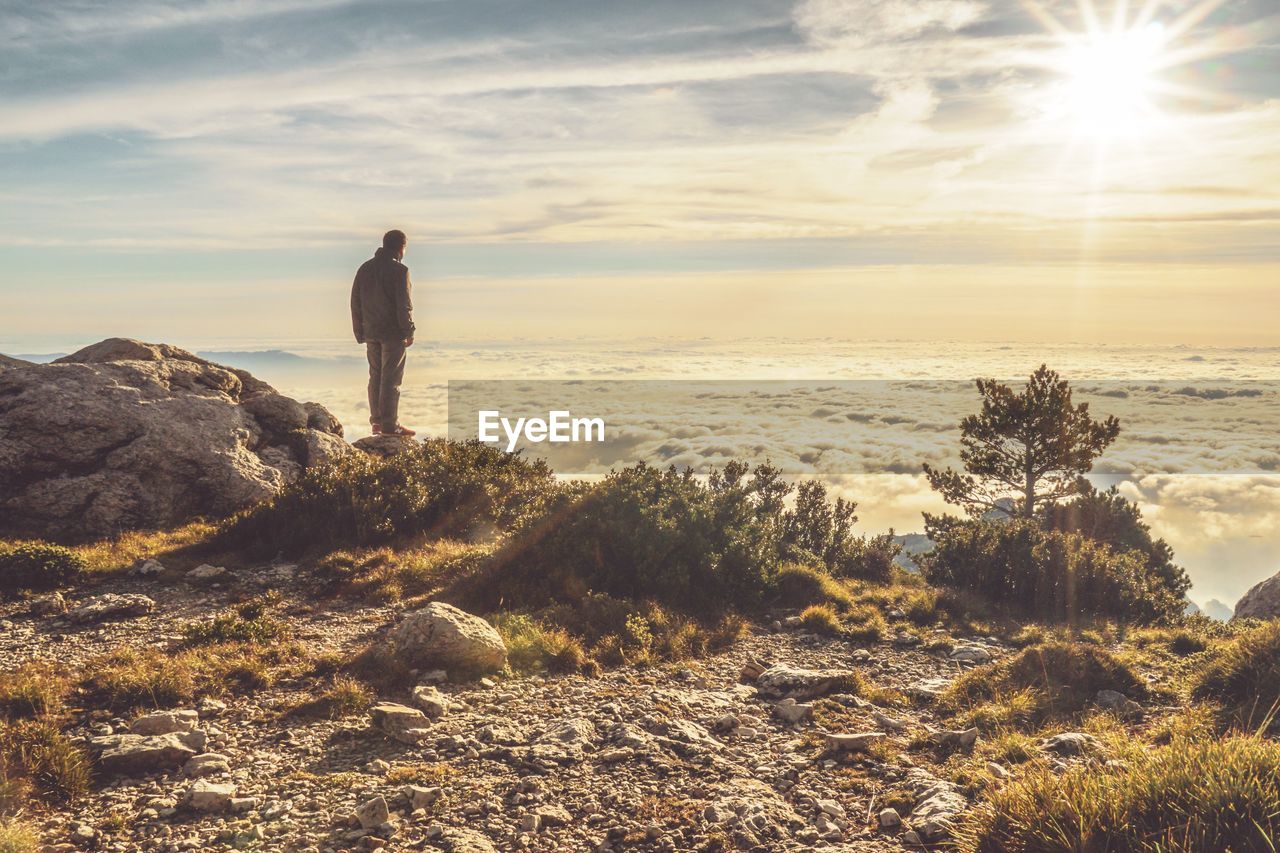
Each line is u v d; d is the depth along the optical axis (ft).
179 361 63.41
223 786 19.35
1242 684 26.96
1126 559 51.90
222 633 30.30
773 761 22.72
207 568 39.52
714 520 46.62
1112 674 29.48
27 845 16.38
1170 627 43.62
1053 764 21.49
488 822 18.47
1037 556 48.37
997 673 30.27
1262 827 14.56
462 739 23.02
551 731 23.70
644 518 44.14
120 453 49.93
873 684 31.30
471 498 53.26
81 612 32.42
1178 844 14.62
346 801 19.24
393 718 23.40
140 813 18.40
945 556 53.26
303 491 47.70
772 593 45.55
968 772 21.25
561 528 43.50
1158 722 25.72
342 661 28.63
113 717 23.30
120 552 41.91
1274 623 28.86
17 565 36.22
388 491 49.70
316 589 38.34
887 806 19.84
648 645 33.86
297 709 24.67
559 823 18.60
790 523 61.72
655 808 19.38
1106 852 15.19
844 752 23.32
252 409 62.28
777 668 30.94
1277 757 16.28
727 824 18.66
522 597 38.45
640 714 25.61
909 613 44.14
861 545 60.59
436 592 38.42
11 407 49.96
